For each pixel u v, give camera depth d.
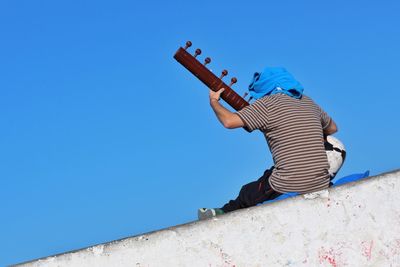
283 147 8.15
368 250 7.41
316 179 8.10
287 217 7.36
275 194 8.28
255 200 8.47
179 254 7.23
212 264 7.24
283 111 8.21
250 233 7.30
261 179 8.57
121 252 7.21
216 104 8.58
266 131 8.30
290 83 8.46
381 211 7.47
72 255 7.21
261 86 8.62
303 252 7.33
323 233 7.38
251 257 7.28
